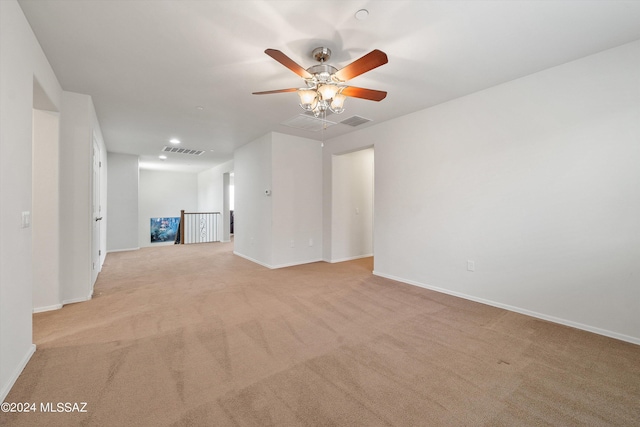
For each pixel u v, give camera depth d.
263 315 2.79
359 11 1.85
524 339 2.29
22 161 1.85
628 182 2.25
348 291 3.58
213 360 1.96
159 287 3.74
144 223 9.83
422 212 3.74
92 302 3.15
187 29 2.04
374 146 4.41
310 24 1.99
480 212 3.15
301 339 2.28
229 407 1.50
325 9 1.83
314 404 1.53
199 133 4.86
